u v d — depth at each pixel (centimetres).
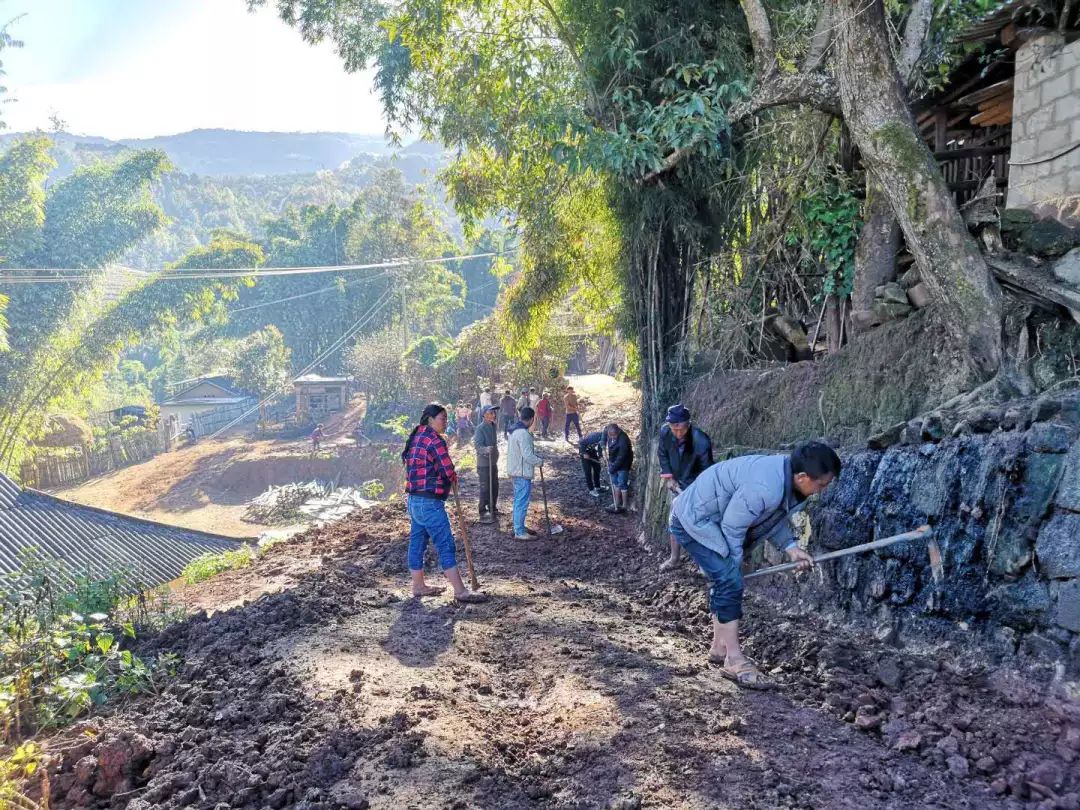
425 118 1320
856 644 487
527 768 365
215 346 8106
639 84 1034
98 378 4784
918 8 747
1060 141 617
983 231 620
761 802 318
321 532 1215
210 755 376
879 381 675
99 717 436
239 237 6256
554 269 1622
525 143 1177
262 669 485
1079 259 547
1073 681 373
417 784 344
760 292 1021
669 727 384
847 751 358
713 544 435
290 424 6047
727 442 879
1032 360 550
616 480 1218
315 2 1592
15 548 1553
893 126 614
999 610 421
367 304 7294
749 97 820
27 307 4447
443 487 666
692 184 1036
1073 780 318
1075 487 400
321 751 370
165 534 1727
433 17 1103
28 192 4391
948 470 477
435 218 7381
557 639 548
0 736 411
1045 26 641
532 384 3127
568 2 1052
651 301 1127
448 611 638
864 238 764
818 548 575
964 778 330
